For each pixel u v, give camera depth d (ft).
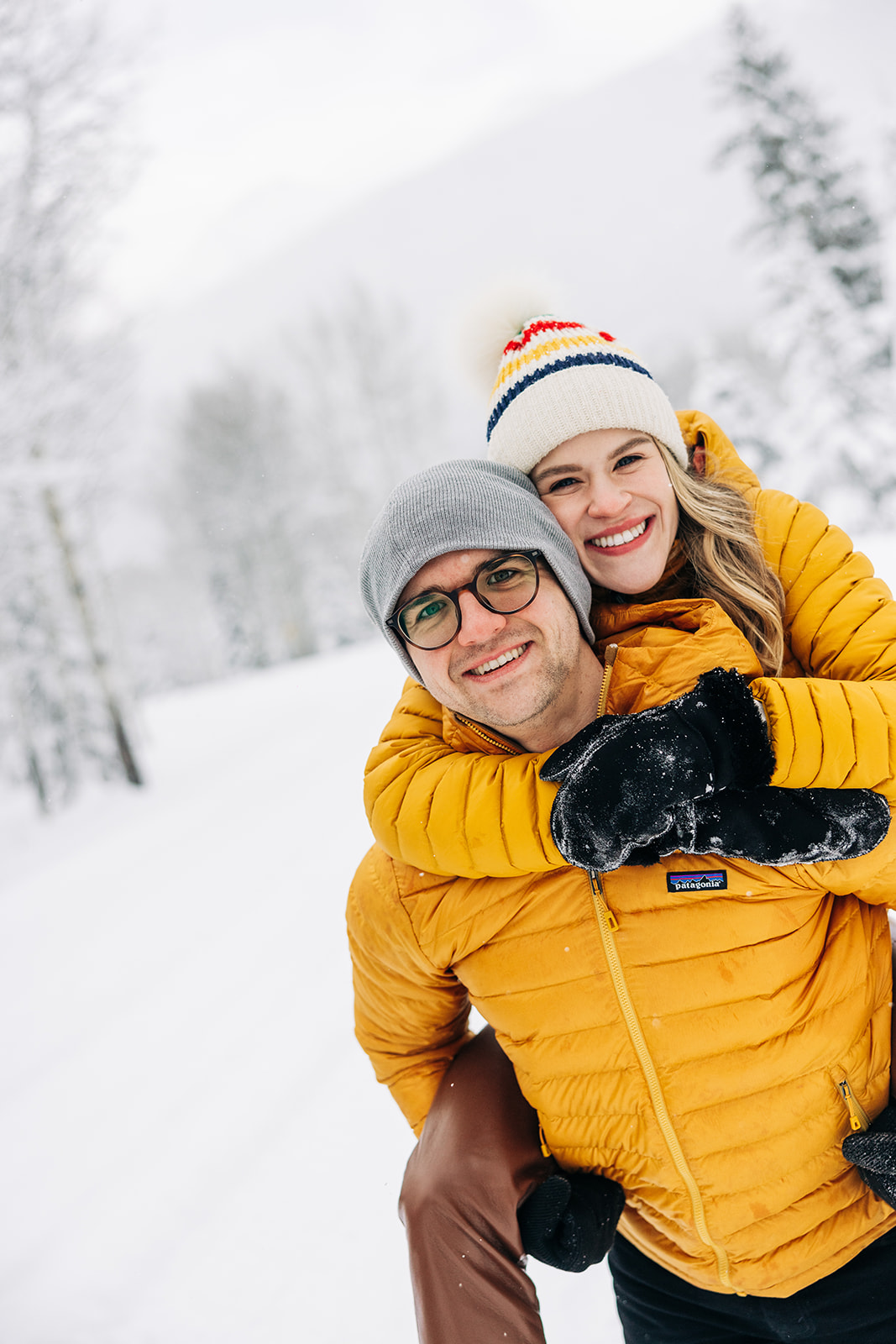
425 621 4.54
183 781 40.47
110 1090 12.67
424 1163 4.83
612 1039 4.40
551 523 4.90
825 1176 4.42
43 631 45.55
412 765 4.79
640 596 5.38
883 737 4.08
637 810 3.59
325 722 42.16
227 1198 9.49
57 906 23.79
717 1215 4.36
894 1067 4.65
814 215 55.31
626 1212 4.79
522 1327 4.55
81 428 39.68
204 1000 14.70
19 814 48.26
